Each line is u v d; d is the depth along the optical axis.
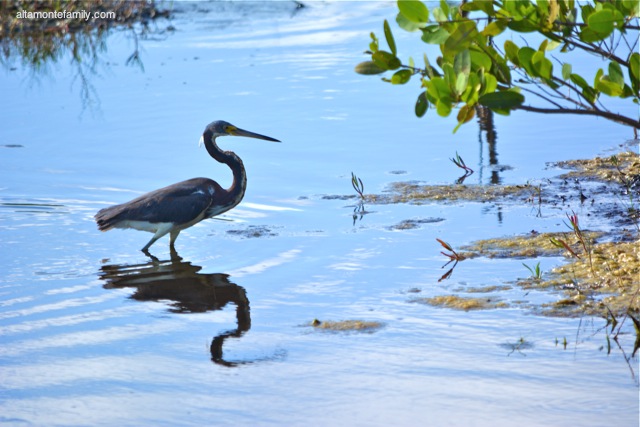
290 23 41.34
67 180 22.94
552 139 25.58
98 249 18.53
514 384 11.59
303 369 12.40
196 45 37.78
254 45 37.38
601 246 16.55
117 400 11.70
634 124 10.95
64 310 15.00
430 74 11.74
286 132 26.47
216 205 19.30
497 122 27.73
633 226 17.78
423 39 11.17
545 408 10.91
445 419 10.80
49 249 18.48
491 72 11.32
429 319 13.89
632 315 13.45
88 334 13.95
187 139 26.11
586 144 24.86
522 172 22.50
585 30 10.79
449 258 16.70
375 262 16.73
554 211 19.22
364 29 39.06
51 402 11.69
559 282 15.06
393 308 14.45
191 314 14.70
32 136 26.73
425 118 28.09
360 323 13.88
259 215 20.33
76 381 12.27
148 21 42.75
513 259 16.45
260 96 29.97
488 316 13.85
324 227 19.12
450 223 18.84
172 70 33.84
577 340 12.79
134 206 18.50
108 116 28.50
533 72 11.05
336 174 23.00
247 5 45.31
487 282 15.35
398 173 22.89
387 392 11.59
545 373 11.84
